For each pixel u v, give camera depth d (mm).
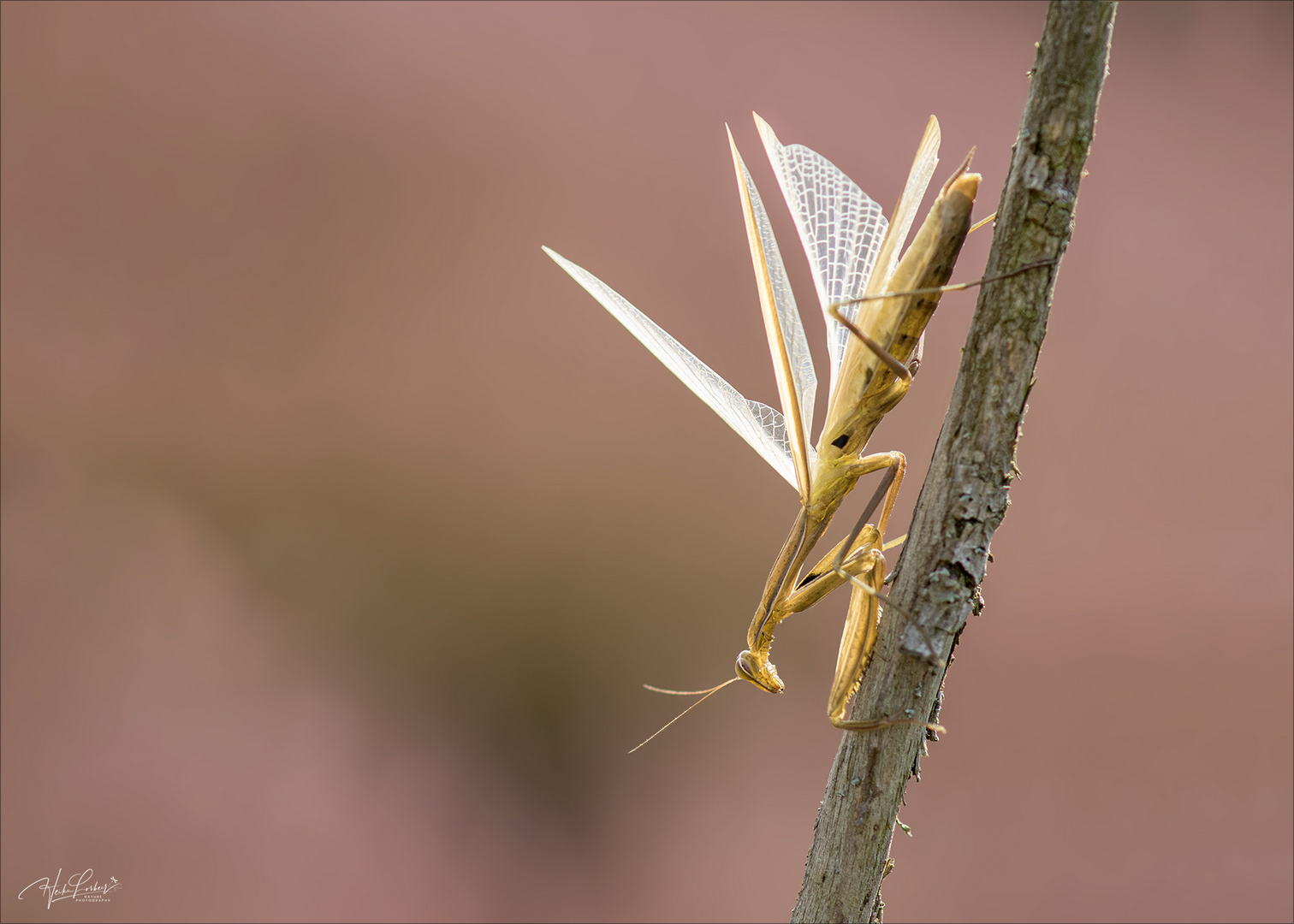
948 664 733
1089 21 719
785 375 742
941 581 730
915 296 732
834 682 736
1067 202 723
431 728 1141
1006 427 728
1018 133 724
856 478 751
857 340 745
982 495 729
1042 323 726
